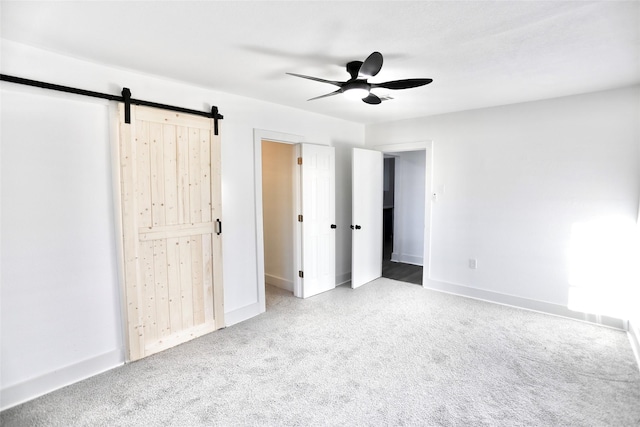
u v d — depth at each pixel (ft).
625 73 9.21
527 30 6.68
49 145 7.54
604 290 11.03
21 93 7.12
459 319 11.68
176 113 9.68
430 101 12.30
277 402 7.27
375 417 6.79
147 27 6.47
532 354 9.23
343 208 16.31
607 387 7.69
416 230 20.08
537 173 12.14
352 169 15.16
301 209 13.87
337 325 11.27
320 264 14.75
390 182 30.04
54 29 6.48
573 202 11.49
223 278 11.18
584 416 6.74
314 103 12.67
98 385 7.92
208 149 10.51
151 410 7.04
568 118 11.45
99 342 8.51
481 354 9.25
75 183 7.96
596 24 6.43
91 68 8.18
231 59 8.14
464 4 5.69
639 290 9.75
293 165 14.01
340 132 15.78
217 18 6.14
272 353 9.41
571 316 11.66
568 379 8.02
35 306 7.45
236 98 11.39
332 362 8.89
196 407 7.13
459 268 14.26
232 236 11.48
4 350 7.07
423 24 6.41
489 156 13.20
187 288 10.18
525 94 11.31
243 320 11.81
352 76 8.36
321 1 5.57
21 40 6.94
